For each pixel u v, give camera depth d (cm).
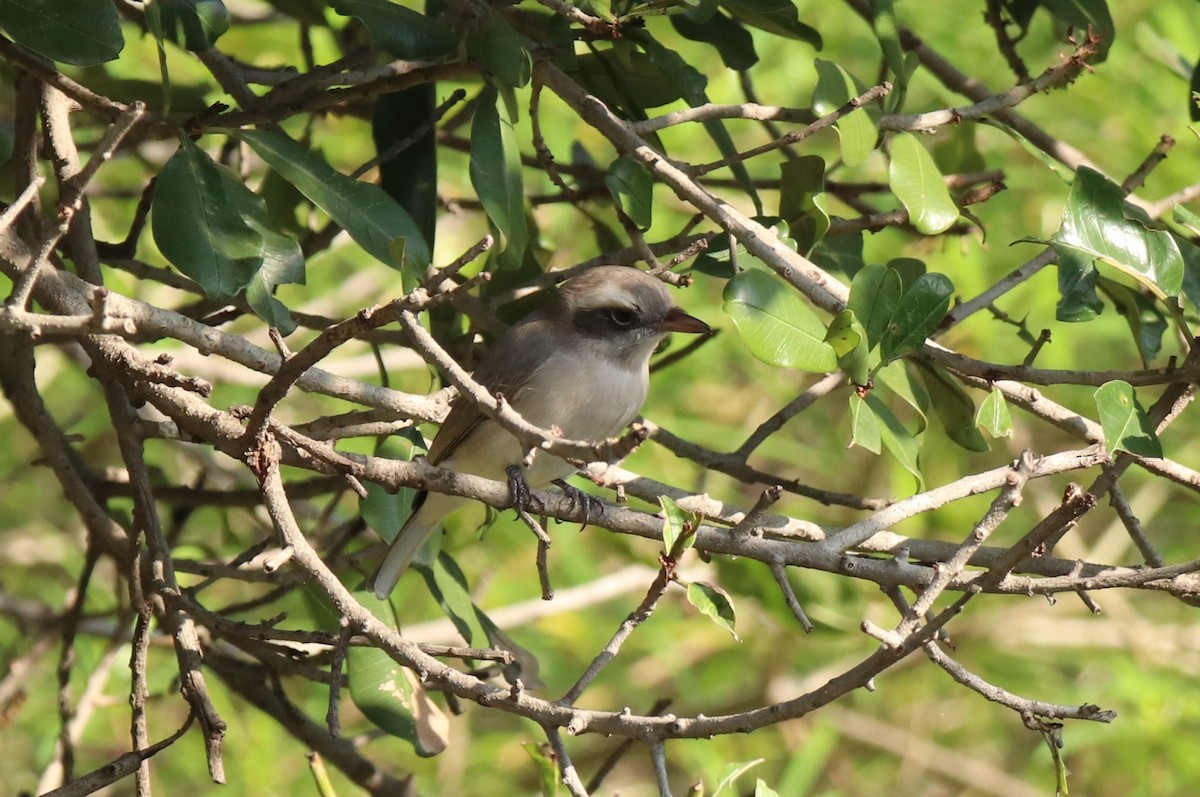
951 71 1171
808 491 995
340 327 645
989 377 885
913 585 826
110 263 1005
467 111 1237
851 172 1535
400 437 982
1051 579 794
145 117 912
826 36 1535
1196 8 1489
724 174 1521
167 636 1181
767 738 1686
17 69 929
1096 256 856
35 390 984
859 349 773
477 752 1628
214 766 756
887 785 1727
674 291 1585
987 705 1723
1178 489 1645
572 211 1543
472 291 1127
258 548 997
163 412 779
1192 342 853
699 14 893
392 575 953
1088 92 1486
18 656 1348
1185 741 1500
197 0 872
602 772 957
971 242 1498
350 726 1633
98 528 976
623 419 1055
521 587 1617
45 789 1105
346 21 1232
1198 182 1453
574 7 861
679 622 1686
